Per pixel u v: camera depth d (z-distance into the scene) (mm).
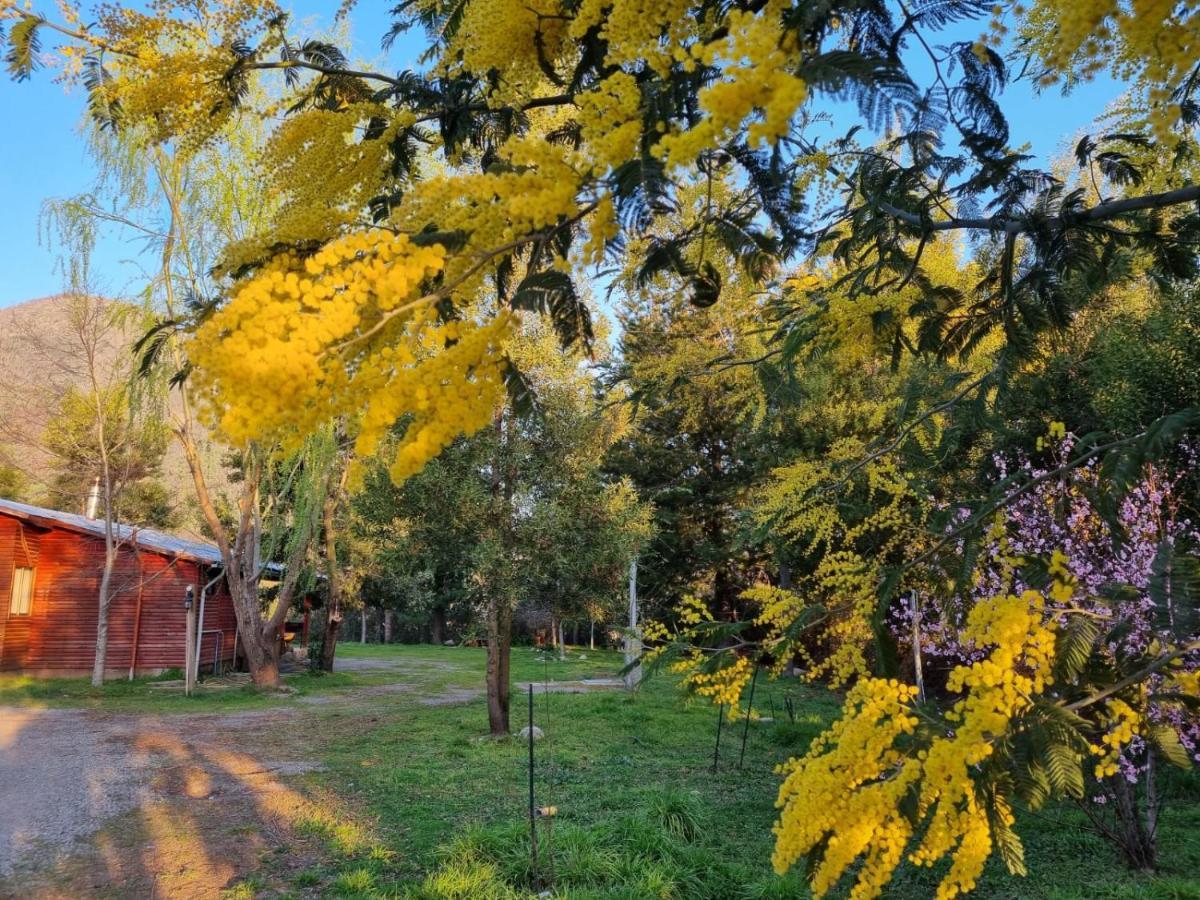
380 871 4594
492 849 4613
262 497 15742
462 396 946
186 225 10852
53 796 6391
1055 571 1188
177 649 15812
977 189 2064
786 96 719
